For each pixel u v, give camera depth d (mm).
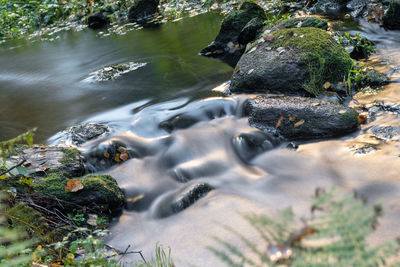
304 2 10602
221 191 4215
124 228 3891
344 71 6109
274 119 5273
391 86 5656
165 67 8312
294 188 4020
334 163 4309
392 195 3525
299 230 657
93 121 6316
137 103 6754
